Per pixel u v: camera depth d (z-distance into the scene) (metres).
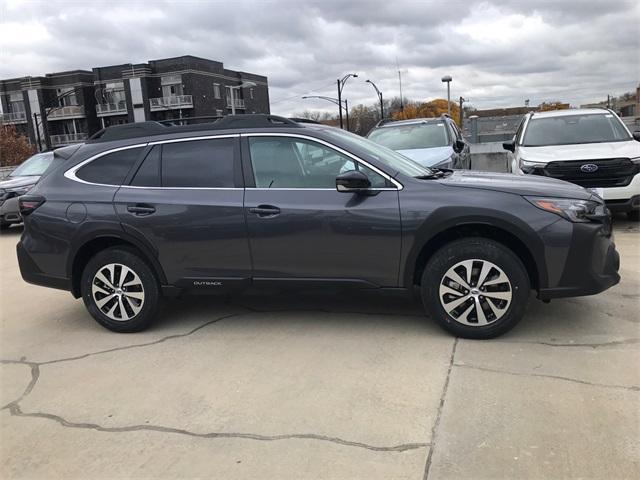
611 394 3.33
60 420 3.48
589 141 8.70
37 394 3.86
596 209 4.14
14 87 69.88
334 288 4.46
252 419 3.33
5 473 2.96
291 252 4.45
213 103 66.25
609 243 4.22
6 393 3.91
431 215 4.13
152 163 4.82
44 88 68.00
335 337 4.50
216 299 5.73
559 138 8.89
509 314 4.14
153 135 4.88
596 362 3.76
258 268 4.56
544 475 2.66
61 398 3.77
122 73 64.50
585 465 2.71
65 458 3.07
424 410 3.29
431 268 4.24
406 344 4.25
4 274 7.77
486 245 4.11
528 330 4.37
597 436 2.93
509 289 4.11
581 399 3.29
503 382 3.56
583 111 9.53
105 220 4.77
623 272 5.79
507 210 4.03
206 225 4.57
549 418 3.12
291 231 4.39
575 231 4.01
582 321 4.49
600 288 4.11
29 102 68.56
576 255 4.04
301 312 5.15
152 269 4.82
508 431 3.02
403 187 4.26
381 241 4.26
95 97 67.44
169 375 4.01
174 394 3.71
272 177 4.52
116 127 5.05
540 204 4.05
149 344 4.64
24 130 70.94
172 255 4.69
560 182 4.49
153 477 2.84
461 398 3.39
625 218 8.98
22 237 5.14
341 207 4.30
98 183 4.92
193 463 2.94
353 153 4.38
